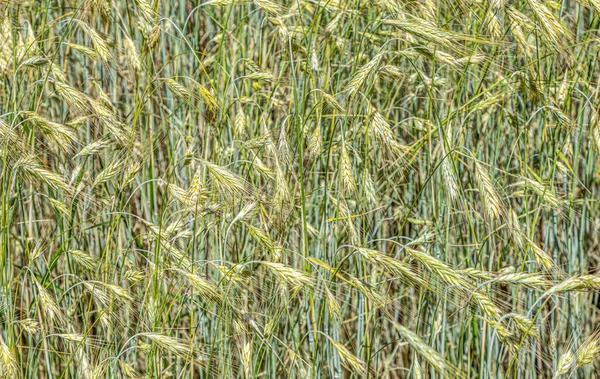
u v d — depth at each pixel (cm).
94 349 273
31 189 298
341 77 312
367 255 217
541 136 301
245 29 352
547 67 296
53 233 317
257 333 240
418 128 289
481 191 229
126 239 310
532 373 246
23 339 302
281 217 234
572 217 275
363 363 234
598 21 313
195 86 318
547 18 250
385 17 302
